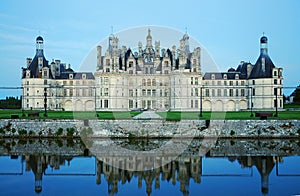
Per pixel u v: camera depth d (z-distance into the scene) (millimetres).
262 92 110750
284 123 62250
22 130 61875
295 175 35625
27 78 114000
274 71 109688
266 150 49969
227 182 32969
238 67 127625
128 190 30391
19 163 41344
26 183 32750
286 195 29141
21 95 117875
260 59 113688
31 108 103688
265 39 112750
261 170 37781
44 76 115000
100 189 30719
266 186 31703
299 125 62125
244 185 31766
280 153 47688
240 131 61688
